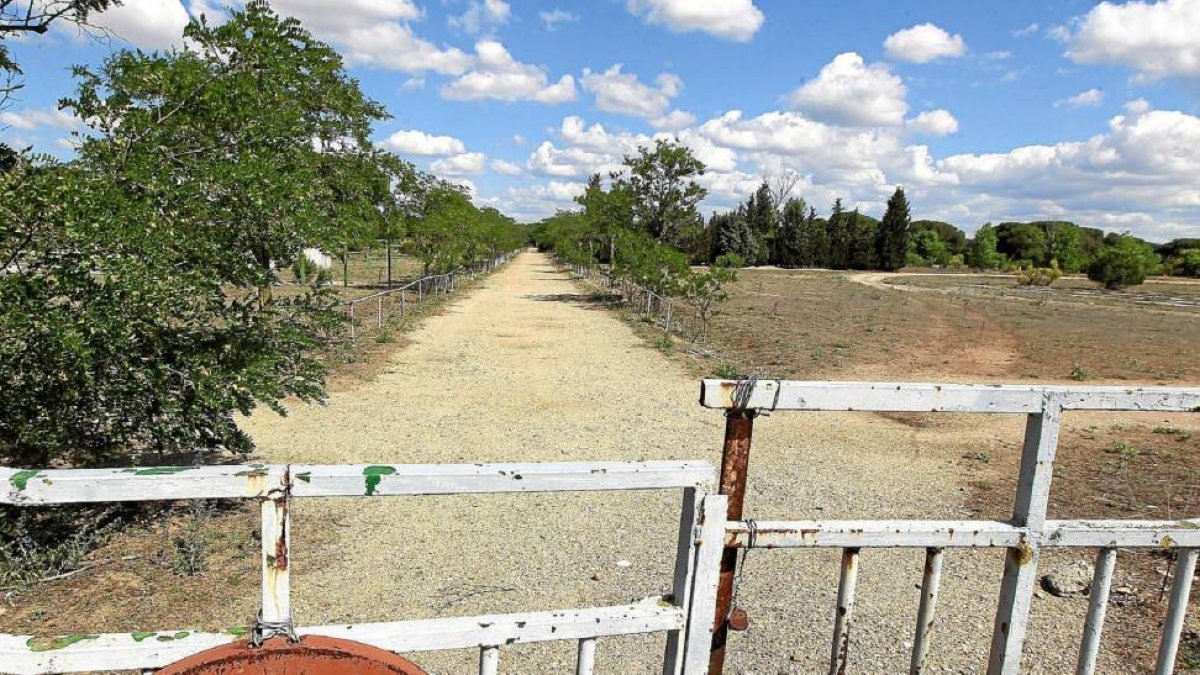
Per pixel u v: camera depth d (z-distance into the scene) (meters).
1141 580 4.44
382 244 23.03
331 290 5.36
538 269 48.25
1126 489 6.31
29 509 4.51
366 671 1.33
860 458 7.41
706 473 1.59
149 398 4.34
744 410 1.67
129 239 3.70
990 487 6.50
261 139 5.18
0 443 3.98
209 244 4.38
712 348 14.66
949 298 33.00
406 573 4.49
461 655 3.59
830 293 33.97
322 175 13.37
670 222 26.86
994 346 16.34
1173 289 47.09
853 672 3.47
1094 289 45.69
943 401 1.72
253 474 1.37
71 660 1.37
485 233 35.72
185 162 4.77
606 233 27.36
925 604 1.88
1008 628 1.90
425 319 18.12
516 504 5.71
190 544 4.48
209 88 4.94
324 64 10.42
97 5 4.45
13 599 3.87
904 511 5.88
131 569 4.25
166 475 1.34
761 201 70.81
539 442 7.64
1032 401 1.77
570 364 12.46
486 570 4.56
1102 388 1.77
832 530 1.75
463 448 7.31
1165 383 12.21
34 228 3.45
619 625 1.62
